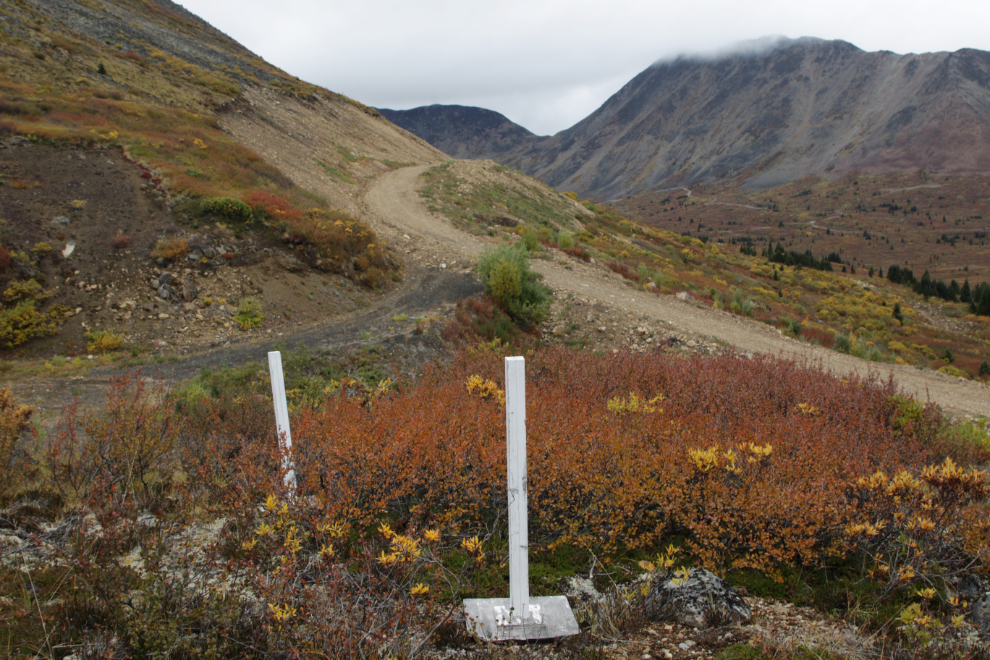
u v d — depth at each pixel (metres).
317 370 12.78
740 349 17.06
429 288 22.48
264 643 2.81
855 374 12.78
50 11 45.19
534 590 3.83
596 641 3.24
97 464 5.25
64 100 29.50
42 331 15.03
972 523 3.99
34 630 2.91
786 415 7.59
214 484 4.72
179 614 2.85
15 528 4.20
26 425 6.64
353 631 2.64
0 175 19.30
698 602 3.54
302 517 3.87
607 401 7.07
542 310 20.05
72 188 20.06
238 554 3.50
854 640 3.23
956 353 34.34
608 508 4.36
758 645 3.15
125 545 3.61
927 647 3.09
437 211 35.19
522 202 44.38
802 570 4.11
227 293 18.14
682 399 7.86
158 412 6.47
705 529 4.13
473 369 10.01
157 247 18.41
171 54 51.56
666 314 20.53
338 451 4.48
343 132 53.91
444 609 3.50
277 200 23.69
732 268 50.47
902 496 4.26
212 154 28.81
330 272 21.42
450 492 4.67
